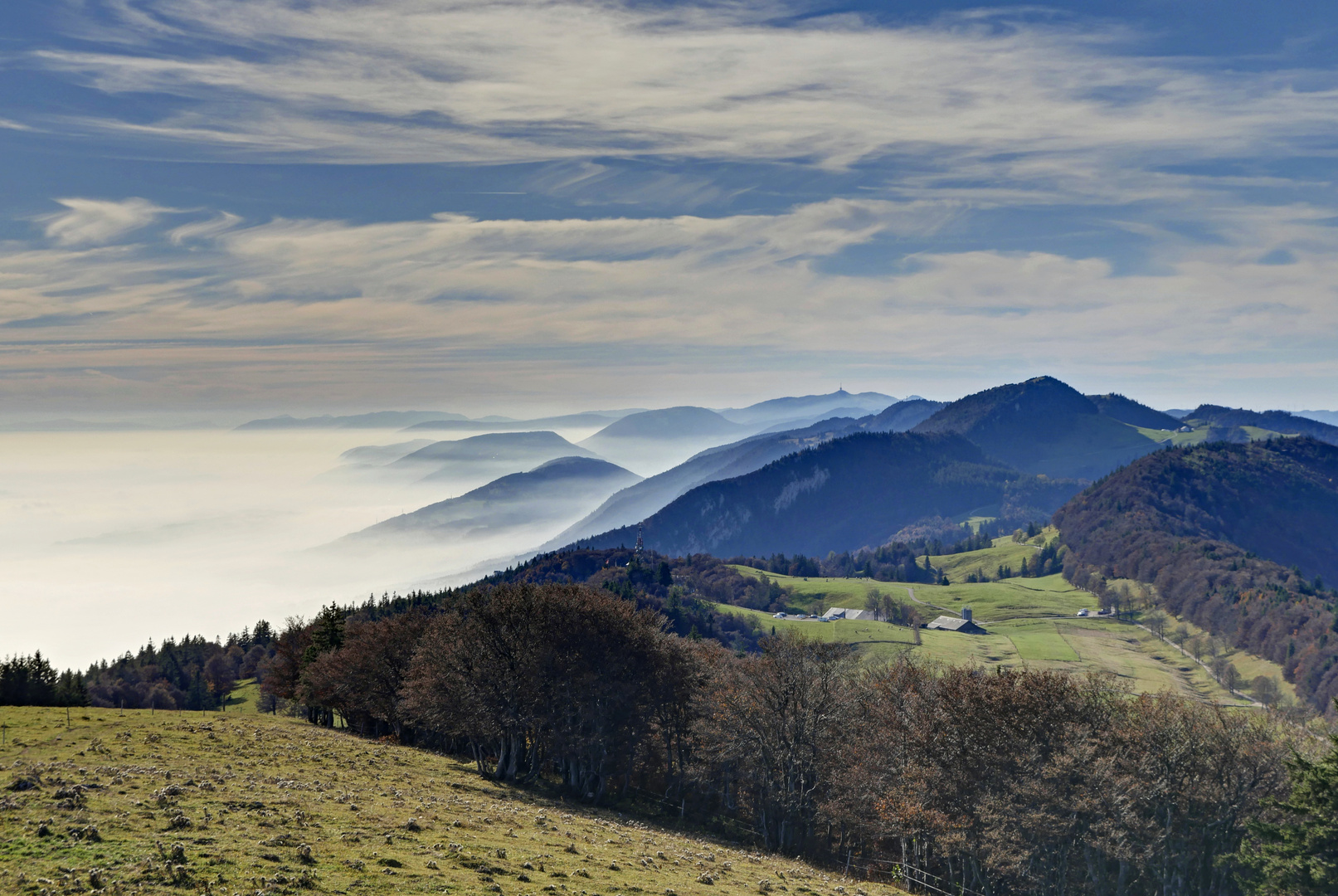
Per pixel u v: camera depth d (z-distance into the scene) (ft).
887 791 202.59
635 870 127.95
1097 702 212.84
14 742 176.04
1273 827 156.15
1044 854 186.91
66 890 81.76
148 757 167.63
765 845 223.30
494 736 236.22
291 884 90.63
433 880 99.50
